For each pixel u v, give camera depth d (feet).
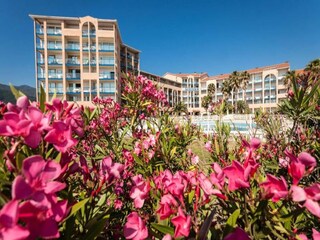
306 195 2.59
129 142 11.34
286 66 194.80
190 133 12.11
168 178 4.56
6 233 1.71
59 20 121.08
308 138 8.11
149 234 3.88
